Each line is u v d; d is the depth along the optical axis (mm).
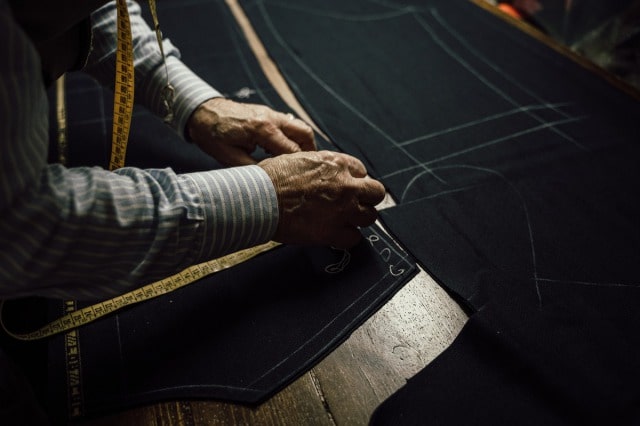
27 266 680
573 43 1872
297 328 958
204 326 968
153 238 781
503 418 810
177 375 899
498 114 1440
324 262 1066
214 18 1833
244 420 849
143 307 1004
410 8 1888
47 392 906
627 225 1120
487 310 945
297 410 858
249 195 881
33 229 662
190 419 852
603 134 1368
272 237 950
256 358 918
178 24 1802
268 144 1151
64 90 1559
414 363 913
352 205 995
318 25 1799
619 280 1006
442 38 1744
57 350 940
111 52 1194
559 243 1083
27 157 642
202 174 870
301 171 953
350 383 889
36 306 1038
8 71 599
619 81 1551
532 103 1481
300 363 909
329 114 1435
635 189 1207
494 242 1088
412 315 980
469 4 1907
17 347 982
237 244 898
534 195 1192
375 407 857
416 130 1391
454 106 1470
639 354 873
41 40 797
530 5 1946
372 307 986
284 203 930
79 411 857
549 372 848
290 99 1502
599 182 1226
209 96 1210
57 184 699
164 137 1373
